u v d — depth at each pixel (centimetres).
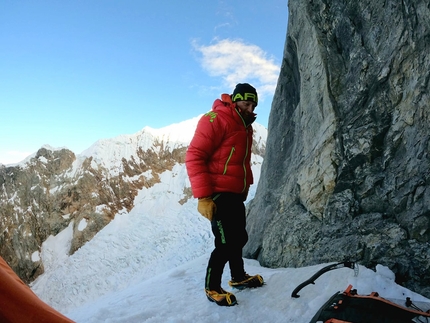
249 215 627
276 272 354
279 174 554
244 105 282
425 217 278
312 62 455
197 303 309
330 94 407
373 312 200
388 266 289
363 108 365
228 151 280
